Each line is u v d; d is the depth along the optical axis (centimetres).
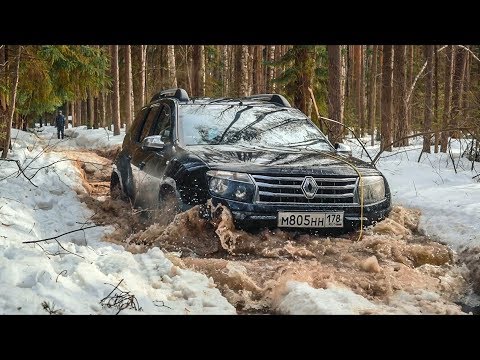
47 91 1705
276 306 414
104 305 358
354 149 1689
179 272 446
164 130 673
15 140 1539
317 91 1759
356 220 546
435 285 467
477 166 1171
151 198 627
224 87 3291
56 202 753
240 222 512
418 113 1952
